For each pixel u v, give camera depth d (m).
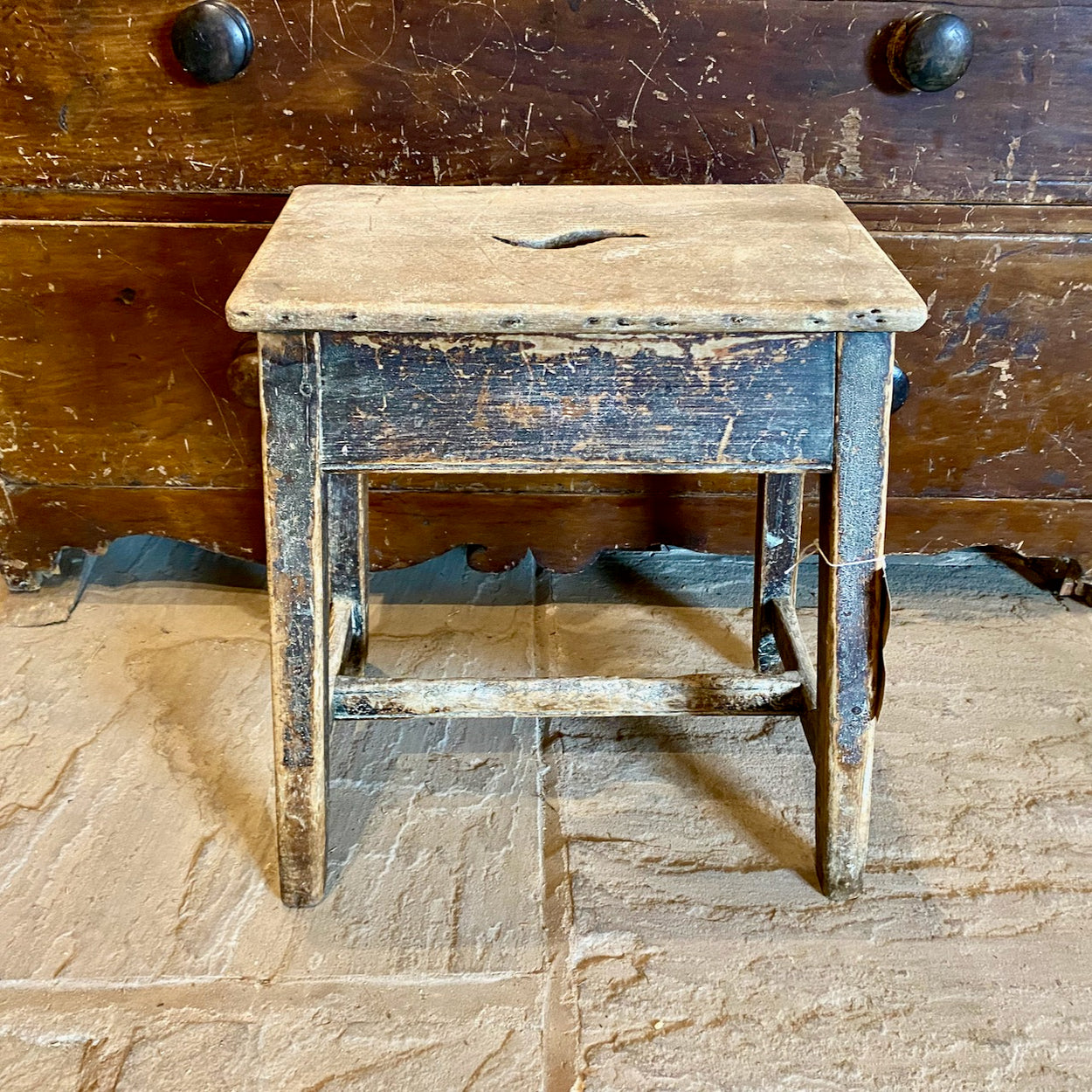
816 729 1.09
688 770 1.29
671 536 1.52
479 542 1.52
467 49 1.21
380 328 0.87
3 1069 0.94
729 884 1.13
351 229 1.02
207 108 1.24
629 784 1.27
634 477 1.47
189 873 1.13
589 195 1.15
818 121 1.25
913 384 1.39
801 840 1.19
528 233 1.02
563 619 1.58
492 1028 0.98
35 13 1.18
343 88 1.23
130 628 1.54
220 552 1.55
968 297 1.33
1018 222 1.29
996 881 1.14
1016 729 1.36
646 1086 0.93
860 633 1.00
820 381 0.92
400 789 1.25
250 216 1.30
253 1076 0.94
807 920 1.09
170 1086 0.93
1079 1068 0.95
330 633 1.17
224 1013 0.99
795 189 1.17
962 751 1.32
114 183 1.28
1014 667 1.47
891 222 1.30
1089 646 1.52
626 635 1.55
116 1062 0.94
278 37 1.20
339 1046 0.96
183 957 1.04
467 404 0.92
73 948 1.04
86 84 1.22
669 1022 0.98
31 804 1.22
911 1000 1.01
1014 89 1.23
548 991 1.01
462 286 0.89
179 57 1.17
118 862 1.14
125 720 1.35
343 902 1.10
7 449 1.44
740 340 0.90
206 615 1.57
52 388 1.40
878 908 1.10
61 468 1.46
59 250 1.31
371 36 1.20
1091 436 1.42
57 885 1.11
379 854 1.16
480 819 1.21
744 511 1.50
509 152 1.27
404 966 1.03
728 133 1.26
